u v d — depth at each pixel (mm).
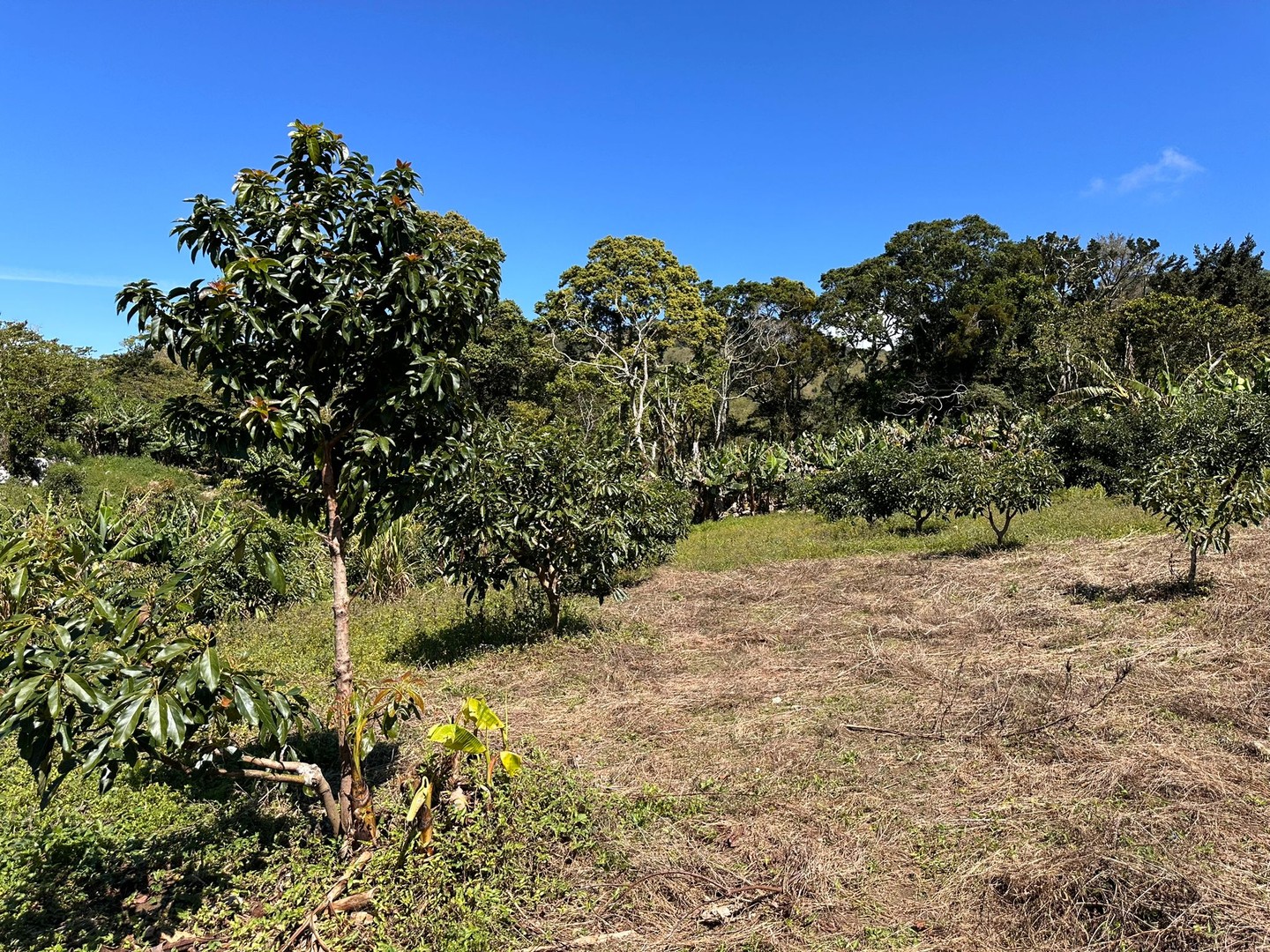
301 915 3014
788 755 4355
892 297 31172
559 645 6941
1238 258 35562
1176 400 15320
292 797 4141
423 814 3271
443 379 3199
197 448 3520
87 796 4320
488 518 6559
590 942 2838
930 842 3377
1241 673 4801
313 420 3109
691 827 3627
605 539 6859
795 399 36875
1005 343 29672
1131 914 2742
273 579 3322
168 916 3143
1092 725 4328
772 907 3016
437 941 2832
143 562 4551
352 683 3525
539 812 3564
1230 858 3016
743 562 11430
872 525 13672
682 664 6336
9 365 23469
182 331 2977
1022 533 11070
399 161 3275
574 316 28531
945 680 5328
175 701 2590
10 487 21203
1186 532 6641
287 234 3002
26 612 2969
